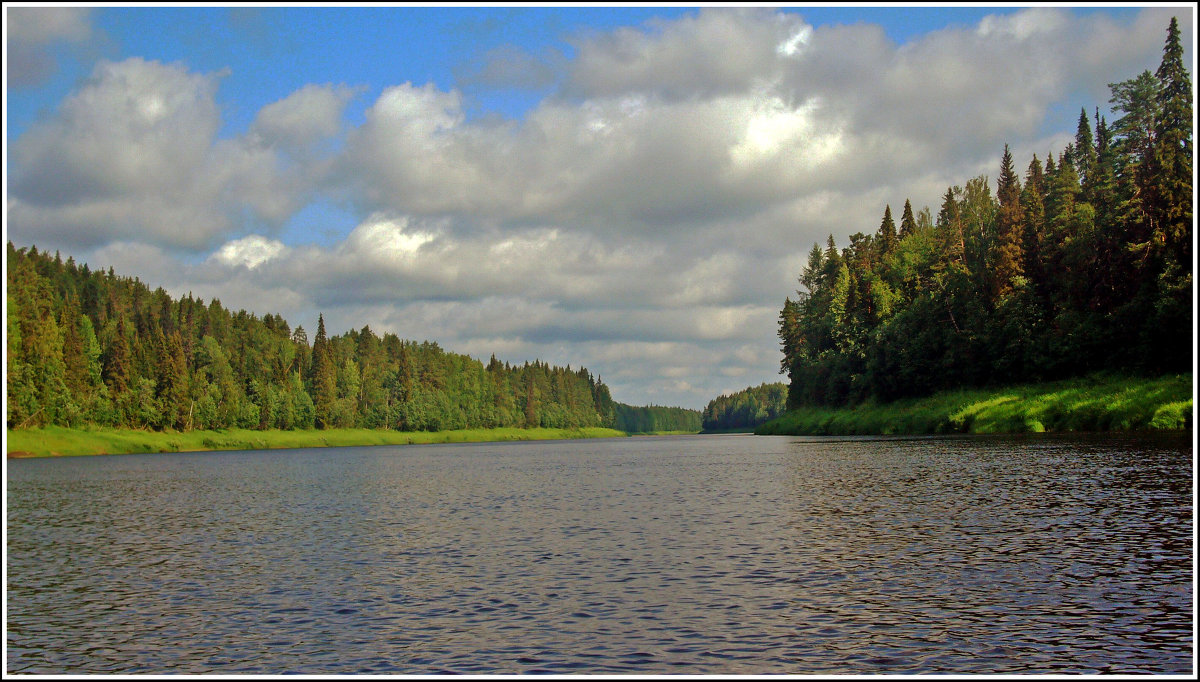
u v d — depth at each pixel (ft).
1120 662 40.45
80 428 433.48
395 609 54.75
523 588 59.06
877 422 319.68
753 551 69.77
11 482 194.59
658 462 233.35
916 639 44.68
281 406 611.06
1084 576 55.16
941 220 392.47
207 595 61.36
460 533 87.45
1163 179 223.51
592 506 109.91
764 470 163.63
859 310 383.86
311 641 48.67
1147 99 256.32
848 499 102.37
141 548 84.89
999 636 44.55
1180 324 204.54
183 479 199.21
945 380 305.73
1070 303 259.19
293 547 81.87
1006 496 94.73
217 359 610.24
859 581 57.26
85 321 481.87
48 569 73.77
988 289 301.84
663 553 70.54
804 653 43.27
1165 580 53.42
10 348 391.65
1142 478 101.45
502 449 486.38
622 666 42.27
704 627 48.03
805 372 431.02
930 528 76.59
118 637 51.11
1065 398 229.86
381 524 97.55
